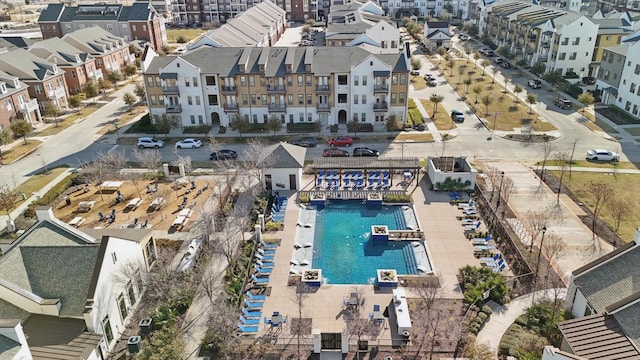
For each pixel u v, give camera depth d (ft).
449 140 254.27
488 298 134.72
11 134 254.47
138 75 413.18
